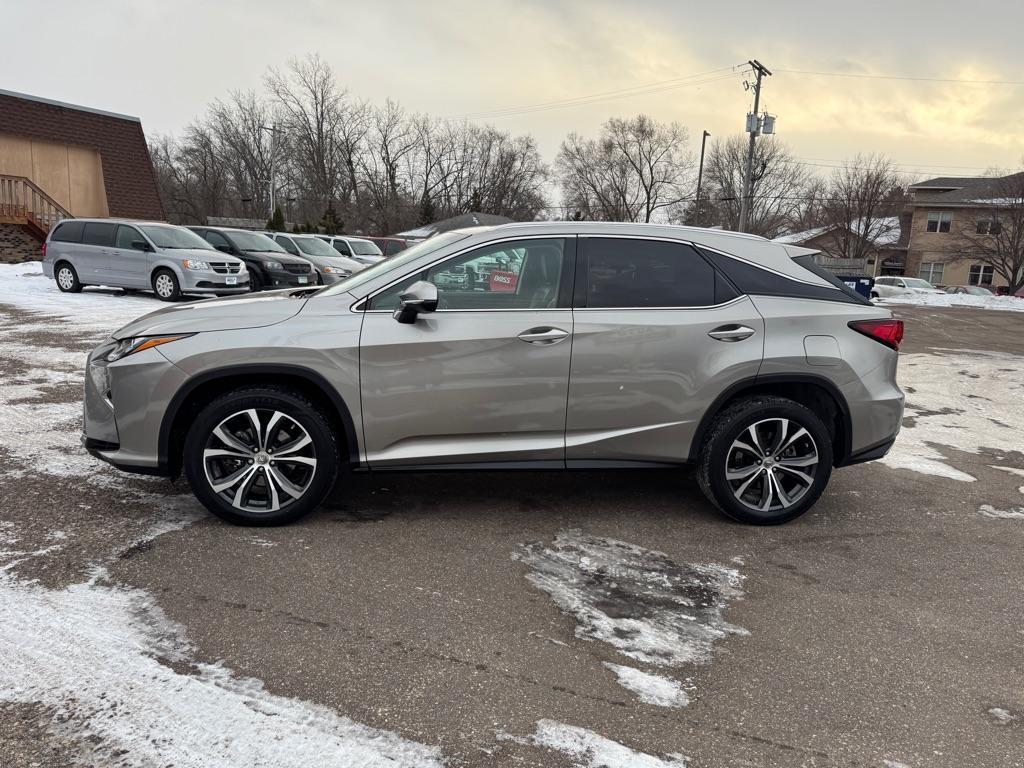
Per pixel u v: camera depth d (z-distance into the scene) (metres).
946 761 2.20
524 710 2.35
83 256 14.68
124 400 3.49
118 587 2.99
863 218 47.66
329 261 17.95
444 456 3.70
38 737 2.10
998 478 5.14
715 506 4.06
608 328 3.69
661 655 2.70
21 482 4.14
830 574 3.46
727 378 3.79
